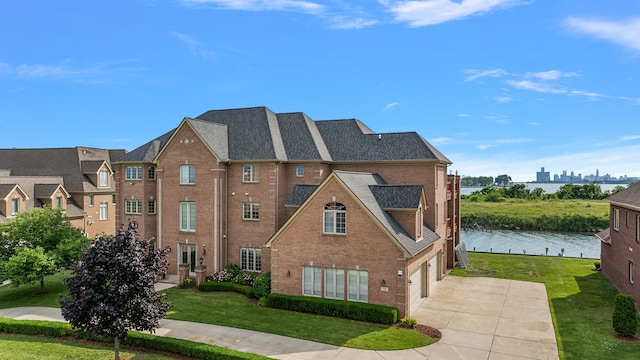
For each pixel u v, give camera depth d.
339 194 24.88
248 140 34.34
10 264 26.23
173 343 18.56
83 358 17.62
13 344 19.20
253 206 33.12
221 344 19.69
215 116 37.56
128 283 16.64
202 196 33.19
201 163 33.16
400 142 34.03
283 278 26.45
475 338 20.91
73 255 28.25
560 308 26.08
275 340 20.25
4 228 29.72
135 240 17.50
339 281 25.00
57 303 26.86
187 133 33.59
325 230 25.39
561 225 83.12
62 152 54.09
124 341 19.36
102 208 53.09
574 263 41.38
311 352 18.81
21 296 28.73
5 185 41.47
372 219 23.94
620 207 30.34
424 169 32.25
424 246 26.39
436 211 32.22
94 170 52.00
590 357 18.70
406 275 23.34
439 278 33.75
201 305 26.17
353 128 36.81
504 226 87.44
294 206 29.83
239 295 28.58
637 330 22.14
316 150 33.56
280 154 33.09
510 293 29.67
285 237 26.38
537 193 124.50
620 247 30.19
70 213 48.16
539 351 19.34
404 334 21.19
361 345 19.66
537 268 38.75
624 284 28.91
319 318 23.64
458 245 41.66
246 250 33.16
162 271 18.58
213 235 32.81
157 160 34.53
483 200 119.38
